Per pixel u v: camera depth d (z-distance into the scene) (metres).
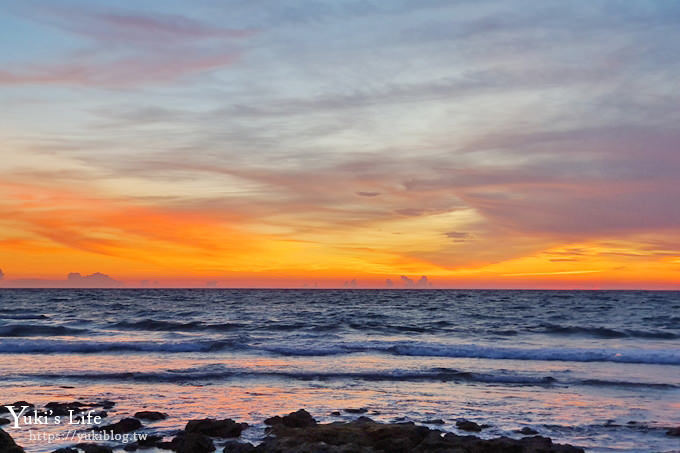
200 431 11.55
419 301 88.94
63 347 24.17
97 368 19.61
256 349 24.52
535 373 19.17
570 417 13.30
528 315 52.03
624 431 12.10
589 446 10.99
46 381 17.28
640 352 22.95
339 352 24.00
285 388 16.56
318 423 12.34
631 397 15.55
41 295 111.88
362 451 9.11
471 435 11.11
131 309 60.97
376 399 15.16
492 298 105.25
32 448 10.66
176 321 43.47
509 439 10.13
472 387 16.84
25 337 30.28
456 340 29.91
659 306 68.69
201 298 98.44
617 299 98.06
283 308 64.94
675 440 11.41
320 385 17.03
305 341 28.22
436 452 9.53
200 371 19.00
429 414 13.52
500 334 33.59
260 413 13.50
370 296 119.69
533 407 14.32
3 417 12.84
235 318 47.72
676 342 29.69
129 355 22.86
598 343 29.00
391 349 24.38
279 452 9.48
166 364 20.58
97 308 62.81
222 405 14.32
